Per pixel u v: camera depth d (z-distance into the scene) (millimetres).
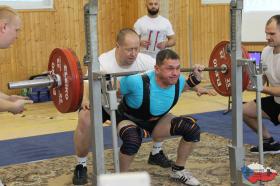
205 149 3736
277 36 3137
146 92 2676
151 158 3377
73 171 3275
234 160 2484
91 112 2166
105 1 7109
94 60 2109
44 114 5613
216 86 3020
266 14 7008
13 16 2180
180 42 7570
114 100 2090
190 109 5648
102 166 2189
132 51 2875
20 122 5176
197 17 7660
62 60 2191
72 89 2137
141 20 4887
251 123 3535
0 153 3799
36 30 6582
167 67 2600
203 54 7809
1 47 2203
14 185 2979
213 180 3010
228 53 2613
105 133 4363
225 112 5250
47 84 2234
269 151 3578
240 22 2381
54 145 4035
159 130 2885
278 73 3230
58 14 6730
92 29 2080
